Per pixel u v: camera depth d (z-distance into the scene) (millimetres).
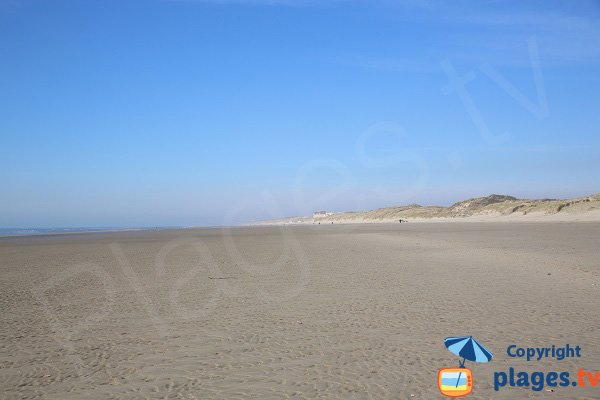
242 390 6609
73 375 7527
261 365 7680
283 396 6336
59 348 9195
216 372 7418
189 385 6887
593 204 86062
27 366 8062
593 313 10492
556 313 10570
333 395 6293
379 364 7500
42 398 6578
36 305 14188
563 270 17609
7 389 6957
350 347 8500
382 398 6148
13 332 10672
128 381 7160
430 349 8219
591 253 23734
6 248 48625
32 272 23938
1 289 17906
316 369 7371
